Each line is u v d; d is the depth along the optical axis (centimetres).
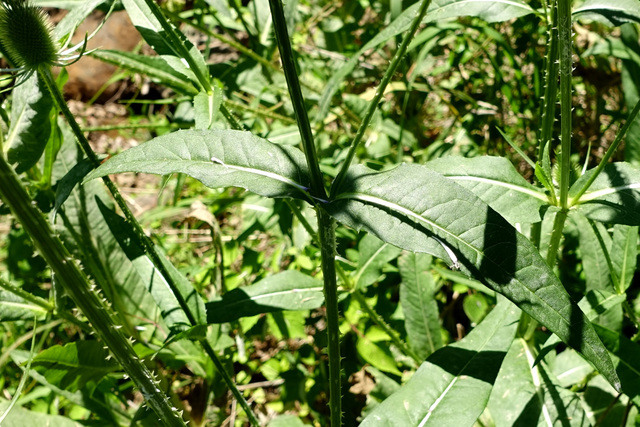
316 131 111
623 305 79
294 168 60
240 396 77
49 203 86
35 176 85
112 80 137
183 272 92
